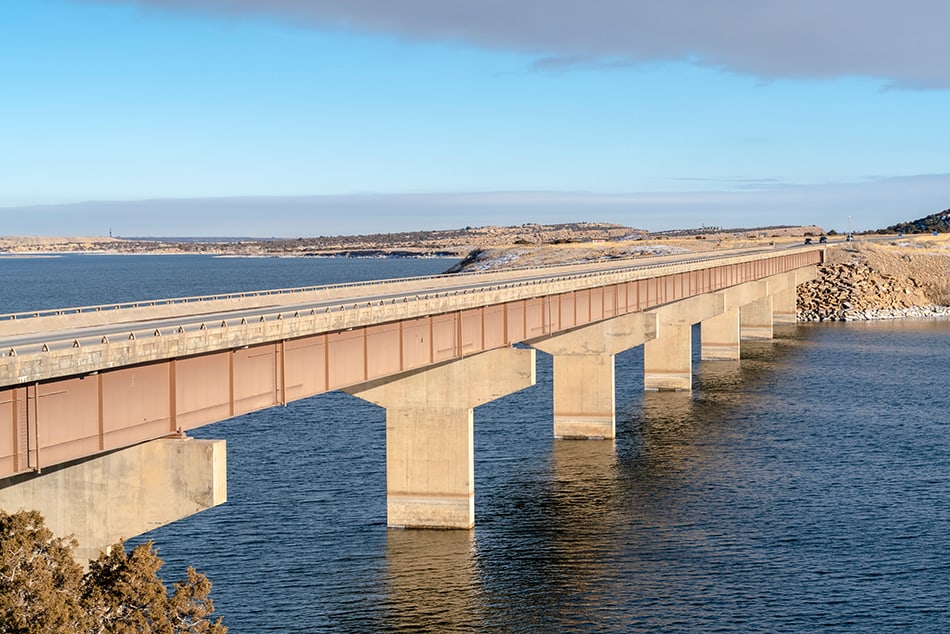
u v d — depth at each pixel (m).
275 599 44.91
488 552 51.12
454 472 55.41
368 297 68.69
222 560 50.34
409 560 50.00
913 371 114.94
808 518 56.03
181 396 35.22
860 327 165.38
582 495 61.72
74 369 29.75
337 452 75.50
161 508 34.31
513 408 95.62
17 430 28.86
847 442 76.56
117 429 32.44
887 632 40.66
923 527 54.16
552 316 69.50
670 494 61.62
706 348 128.12
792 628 41.03
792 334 157.12
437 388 55.62
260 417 91.50
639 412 91.12
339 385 45.00
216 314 55.50
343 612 43.38
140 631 28.28
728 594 44.81
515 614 42.97
